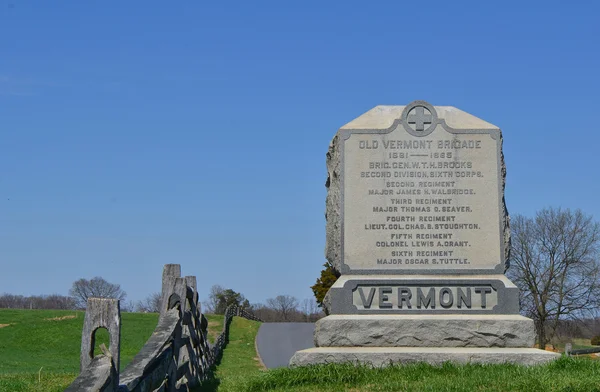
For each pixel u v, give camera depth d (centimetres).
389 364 1320
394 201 1457
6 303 9056
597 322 4191
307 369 1232
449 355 1328
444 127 1473
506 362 1287
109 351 642
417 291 1427
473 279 1430
